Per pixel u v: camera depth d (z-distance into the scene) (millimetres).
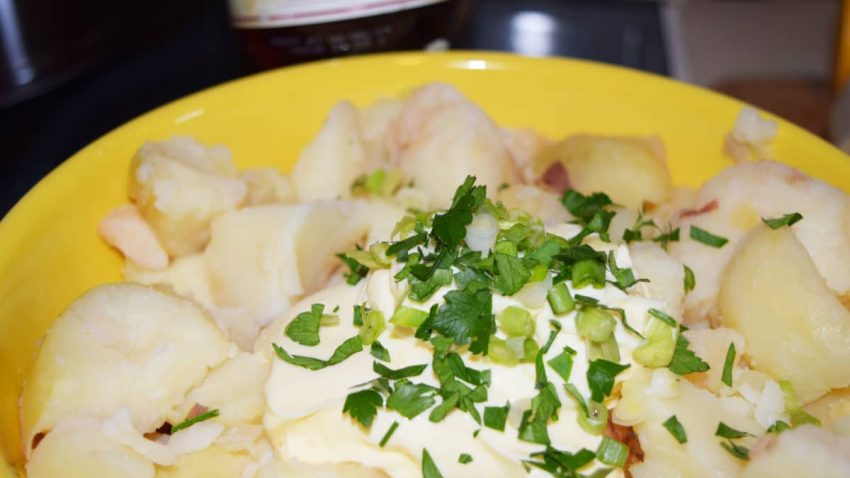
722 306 261
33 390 229
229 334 264
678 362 235
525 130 327
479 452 223
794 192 271
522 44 439
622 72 323
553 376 228
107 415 231
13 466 218
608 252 245
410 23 342
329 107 323
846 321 239
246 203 285
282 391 234
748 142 300
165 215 275
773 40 558
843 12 426
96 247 278
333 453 229
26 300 248
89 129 363
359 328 245
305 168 306
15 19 346
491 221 241
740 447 224
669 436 227
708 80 538
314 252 274
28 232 252
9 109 370
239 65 402
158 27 416
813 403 246
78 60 369
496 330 229
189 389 244
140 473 223
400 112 315
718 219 278
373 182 303
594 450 224
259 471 225
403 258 240
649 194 296
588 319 227
